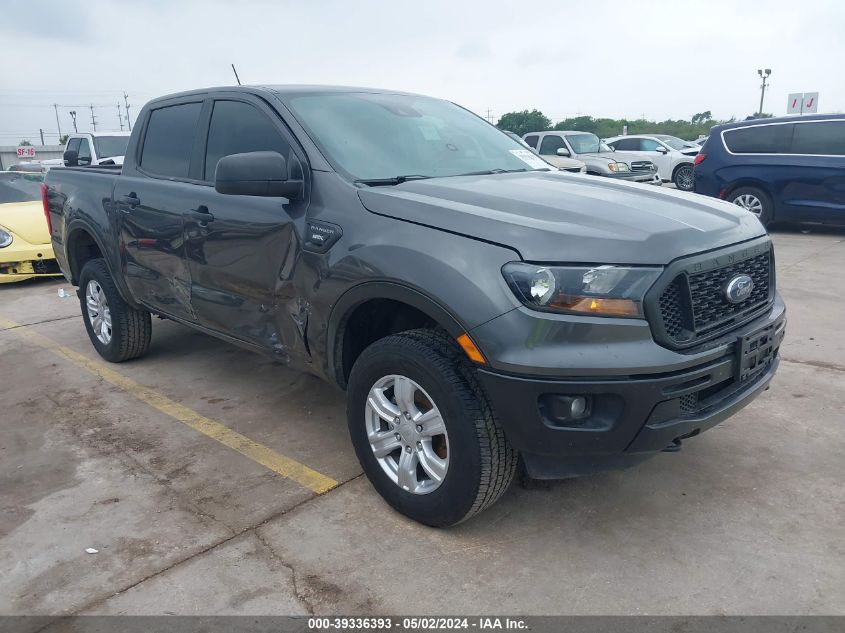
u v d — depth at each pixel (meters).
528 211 2.88
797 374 4.81
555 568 2.83
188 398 4.75
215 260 3.95
